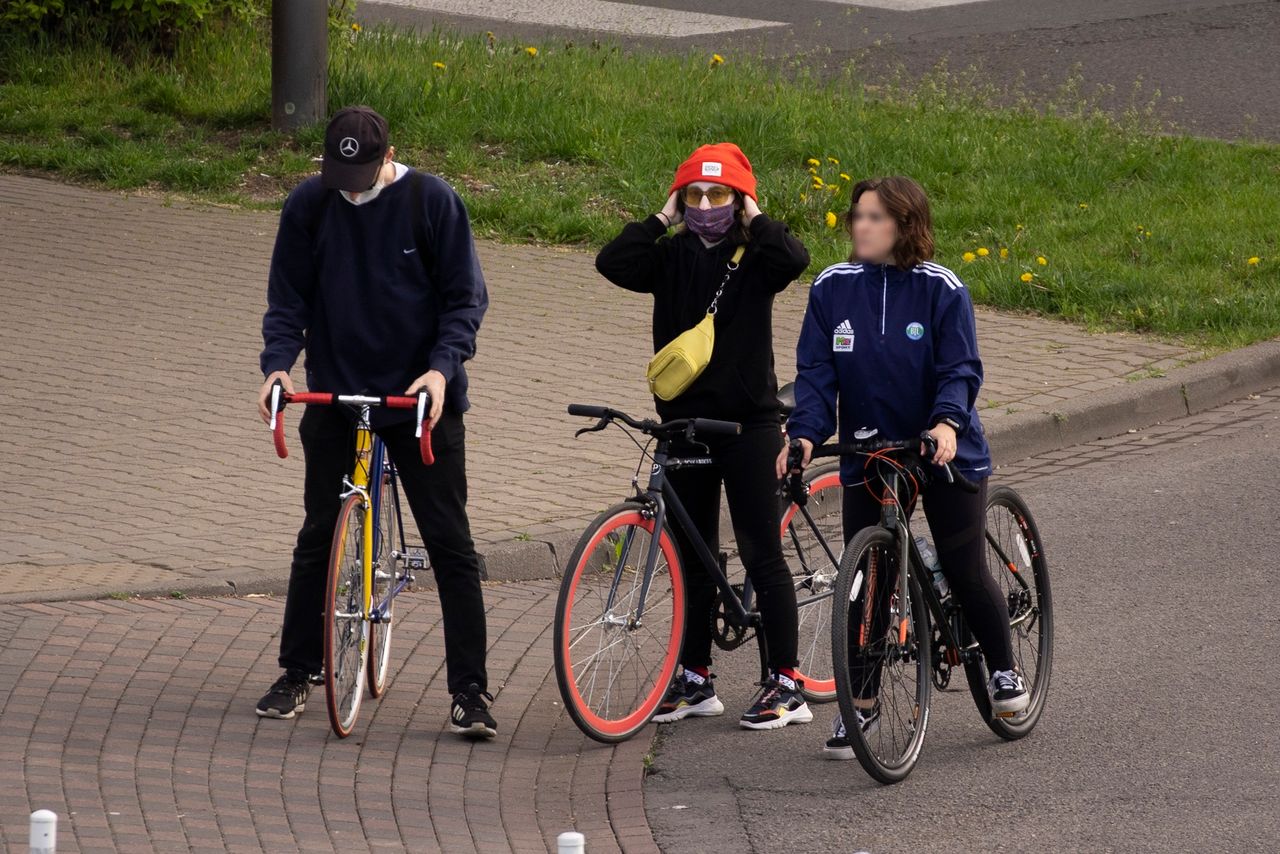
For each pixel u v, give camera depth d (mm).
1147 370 40500
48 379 37594
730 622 24125
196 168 53000
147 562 27906
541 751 22891
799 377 22031
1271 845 19531
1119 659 25844
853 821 20594
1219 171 57594
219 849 19000
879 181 21594
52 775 20578
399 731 23094
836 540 25812
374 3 85188
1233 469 35031
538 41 75688
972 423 21891
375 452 23156
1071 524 32125
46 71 60594
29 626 25125
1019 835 20047
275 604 26875
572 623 22484
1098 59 75750
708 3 89875
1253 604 27922
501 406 37000
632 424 22656
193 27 63344
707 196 22875
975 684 23000
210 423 35281
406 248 22266
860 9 88688
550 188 53500
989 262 48375
